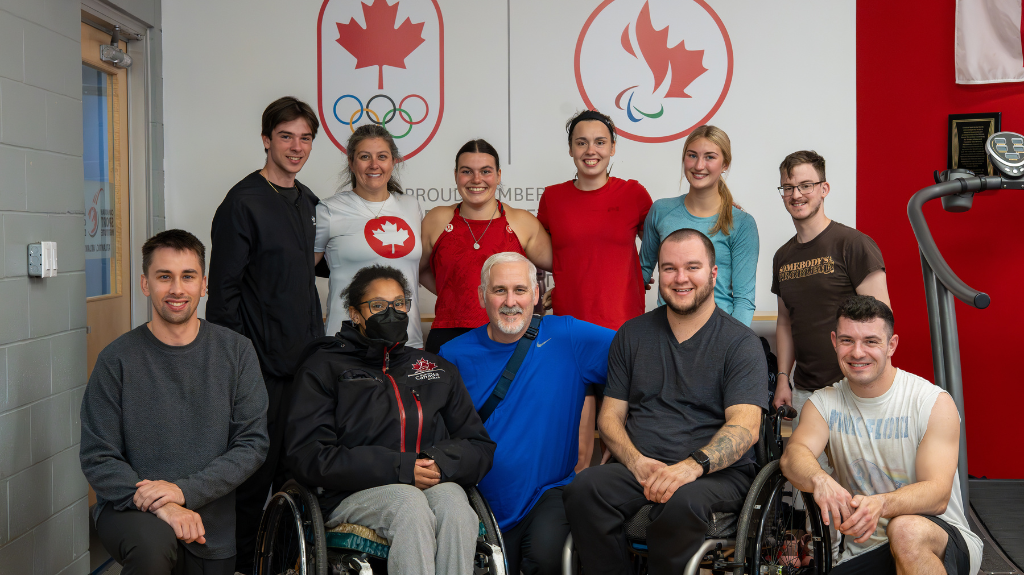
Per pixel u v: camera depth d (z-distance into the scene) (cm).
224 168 397
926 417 211
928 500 201
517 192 394
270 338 280
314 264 295
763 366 229
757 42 383
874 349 212
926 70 376
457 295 306
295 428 216
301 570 186
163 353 217
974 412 383
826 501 202
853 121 382
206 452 219
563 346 251
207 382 220
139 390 214
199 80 396
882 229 384
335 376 224
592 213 308
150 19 383
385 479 205
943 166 378
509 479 243
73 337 275
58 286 266
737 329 233
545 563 228
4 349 235
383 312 222
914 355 385
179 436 216
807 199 294
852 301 219
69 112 273
